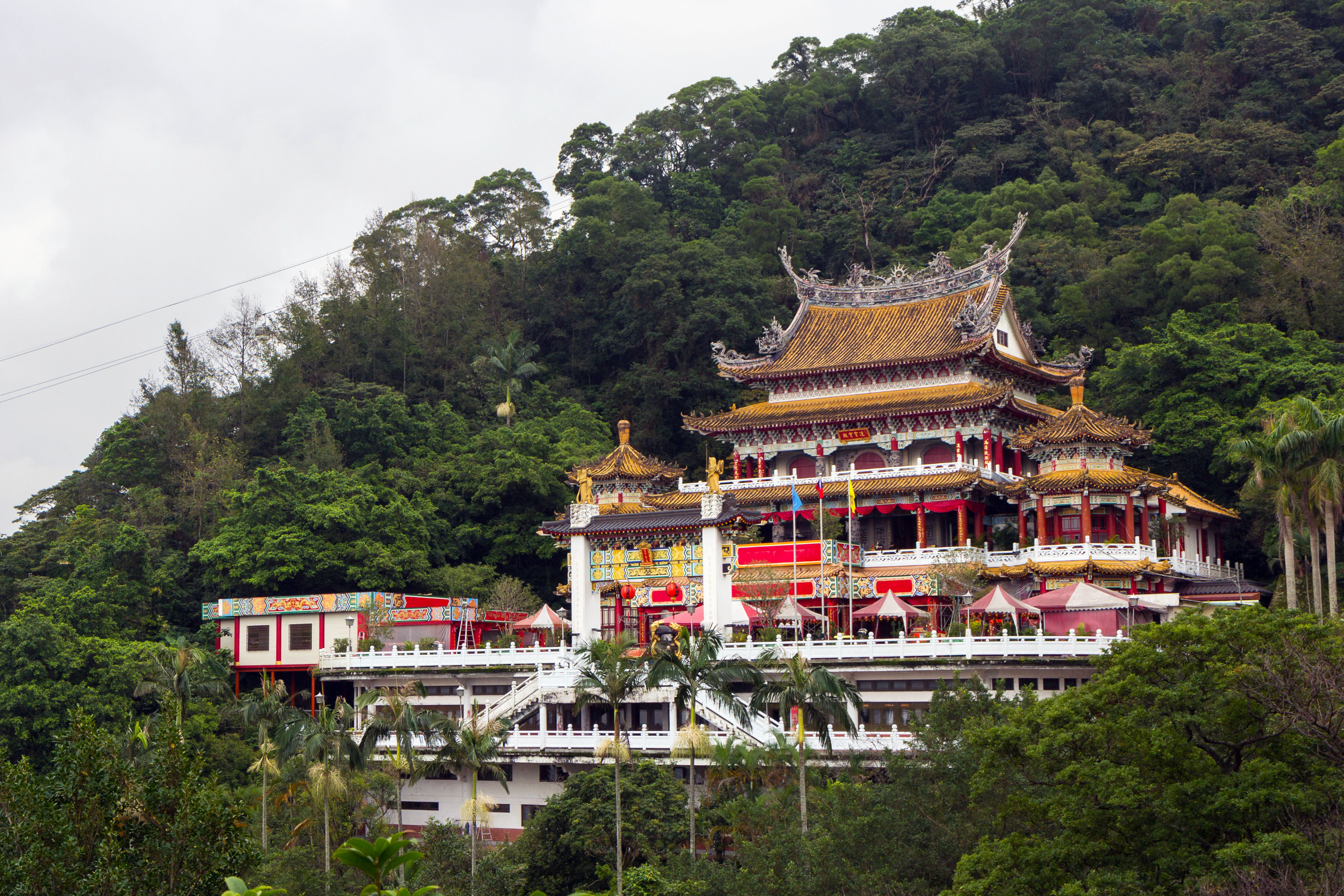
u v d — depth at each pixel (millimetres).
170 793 40625
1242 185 167750
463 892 66125
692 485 116250
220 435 140625
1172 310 143375
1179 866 43312
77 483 142500
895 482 105125
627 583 97062
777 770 68438
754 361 119250
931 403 108625
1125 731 45875
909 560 99438
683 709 69625
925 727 62375
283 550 113312
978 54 198625
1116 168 177750
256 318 148000
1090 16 196375
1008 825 52219
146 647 99312
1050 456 99312
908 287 120438
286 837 76250
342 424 134875
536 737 80500
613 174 199125
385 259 163125
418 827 84312
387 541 119500
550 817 68250
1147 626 50531
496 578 125562
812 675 63812
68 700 88750
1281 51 179000
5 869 37969
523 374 154375
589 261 173250
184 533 128500
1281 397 119812
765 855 56531
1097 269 149375
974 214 176125
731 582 96500
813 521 108125
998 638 77688
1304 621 46312
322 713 73188
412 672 93438
